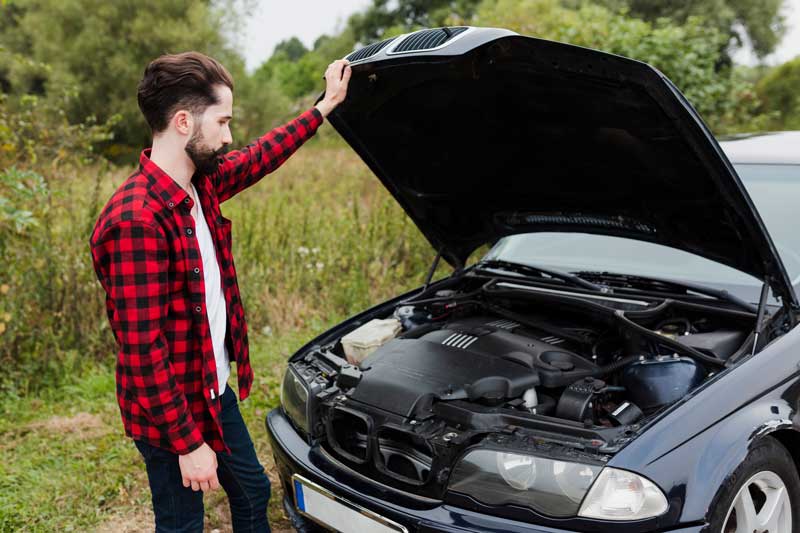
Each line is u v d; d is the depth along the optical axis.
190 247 1.94
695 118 2.09
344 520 2.33
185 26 20.59
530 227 3.29
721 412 2.10
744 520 2.11
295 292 5.86
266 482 2.41
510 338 2.71
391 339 2.91
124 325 1.83
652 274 3.05
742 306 2.63
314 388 2.64
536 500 1.98
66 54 20.23
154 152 1.95
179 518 2.15
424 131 2.81
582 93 2.24
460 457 2.13
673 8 23.67
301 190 9.88
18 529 3.14
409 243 6.46
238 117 21.45
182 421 1.92
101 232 1.82
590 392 2.30
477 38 2.08
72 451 3.82
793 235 2.90
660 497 1.90
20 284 4.79
